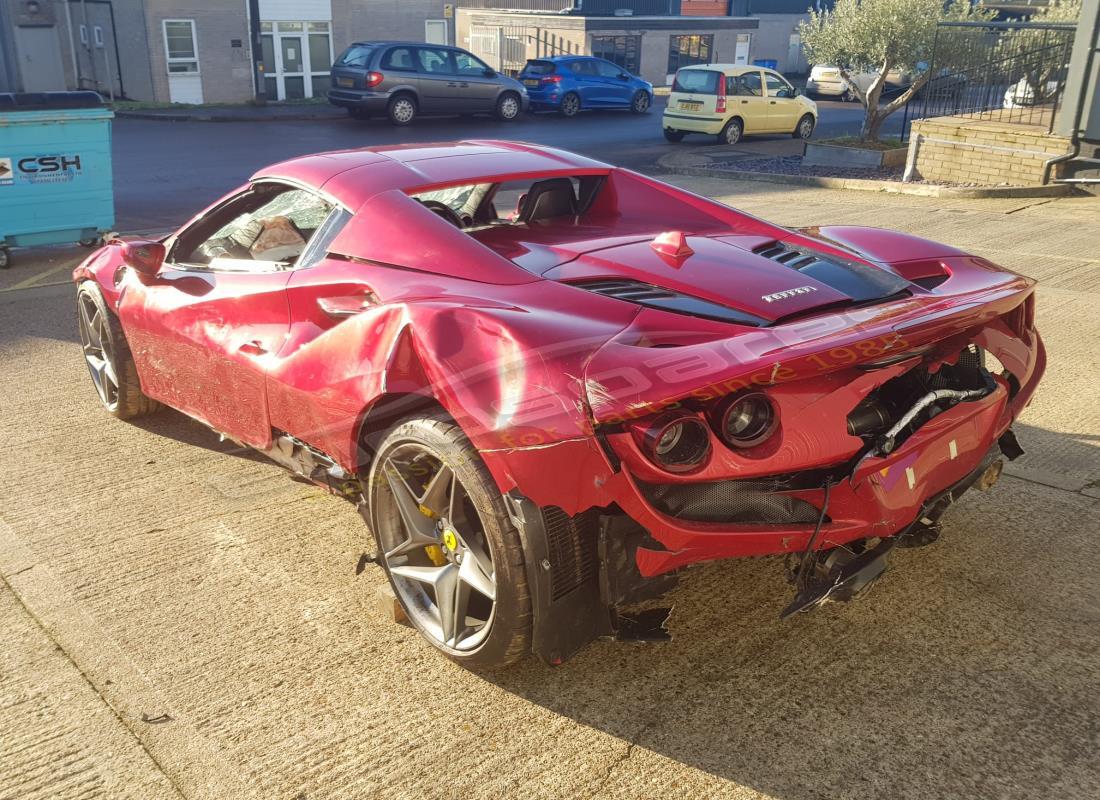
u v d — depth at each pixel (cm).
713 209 371
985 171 1262
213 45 2566
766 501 256
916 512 275
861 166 1517
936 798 234
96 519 377
